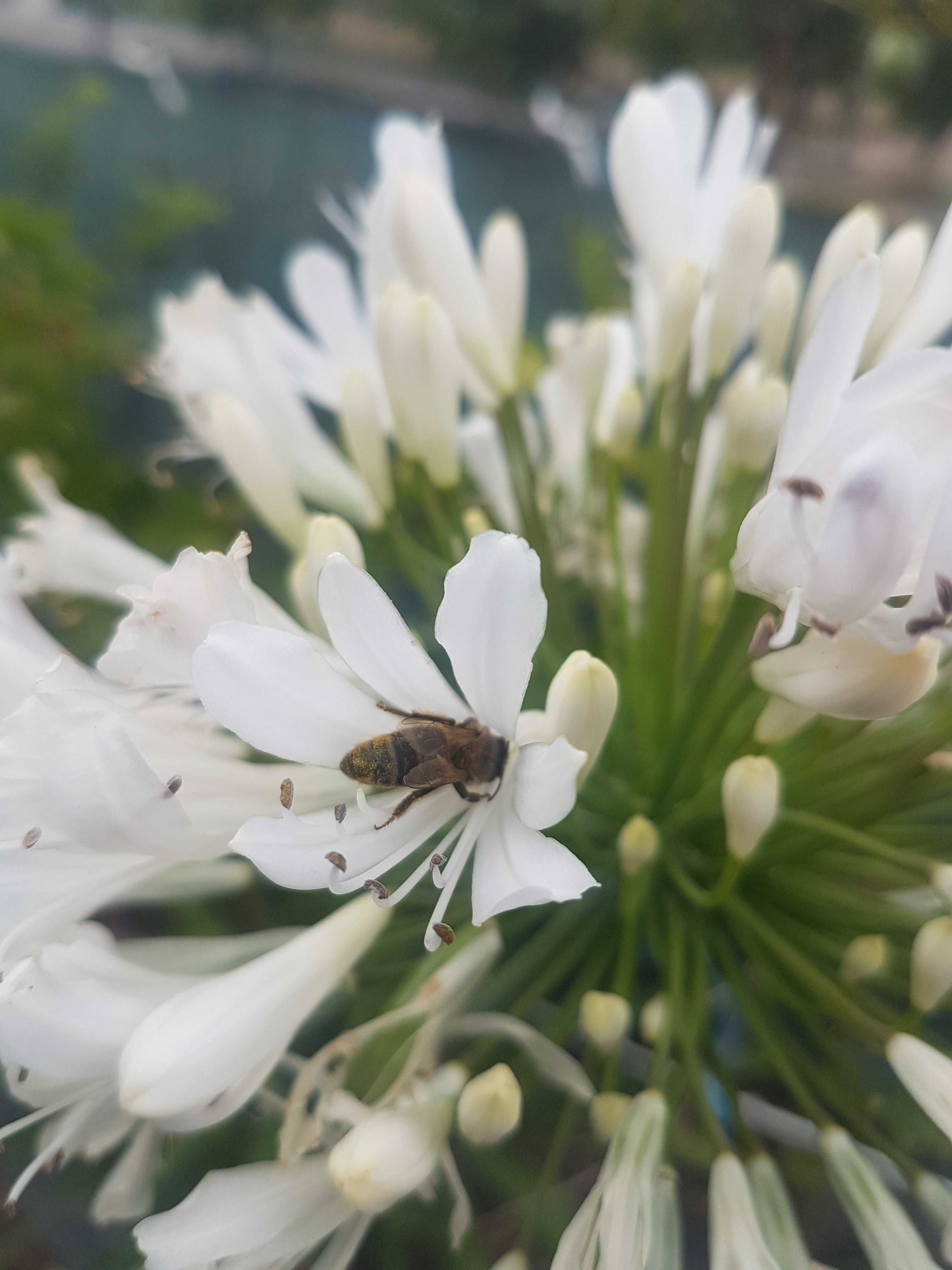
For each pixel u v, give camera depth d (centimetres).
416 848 7
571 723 7
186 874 9
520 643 6
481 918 6
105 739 6
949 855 9
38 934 7
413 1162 7
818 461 6
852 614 6
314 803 8
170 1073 6
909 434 6
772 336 11
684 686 10
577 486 12
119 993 7
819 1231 11
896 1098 10
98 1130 8
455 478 10
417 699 7
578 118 22
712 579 10
